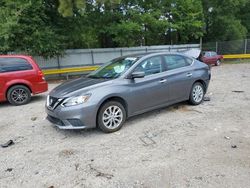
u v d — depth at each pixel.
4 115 7.79
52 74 18.17
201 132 5.36
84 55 21.75
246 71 17.55
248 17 37.47
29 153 4.82
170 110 7.04
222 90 9.98
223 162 4.07
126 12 24.77
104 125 5.50
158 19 26.77
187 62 7.28
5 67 8.90
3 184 3.81
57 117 5.42
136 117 6.56
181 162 4.14
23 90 9.15
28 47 16.42
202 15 29.98
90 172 4.00
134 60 6.25
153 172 3.88
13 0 16.17
